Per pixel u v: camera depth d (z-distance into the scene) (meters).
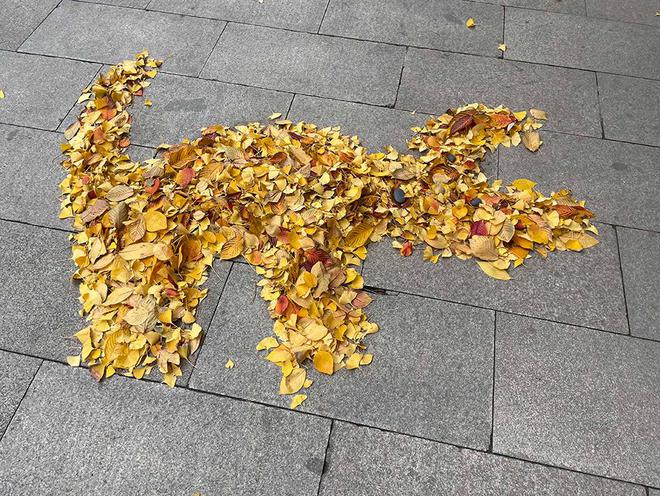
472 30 4.08
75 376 2.54
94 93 3.58
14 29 4.06
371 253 2.92
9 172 3.27
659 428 2.40
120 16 4.15
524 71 3.83
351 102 3.63
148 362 2.54
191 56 3.89
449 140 3.34
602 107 3.61
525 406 2.46
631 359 2.59
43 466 2.32
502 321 2.70
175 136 3.45
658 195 3.18
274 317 2.69
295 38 4.01
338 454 2.34
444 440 2.37
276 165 3.11
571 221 2.99
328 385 2.51
